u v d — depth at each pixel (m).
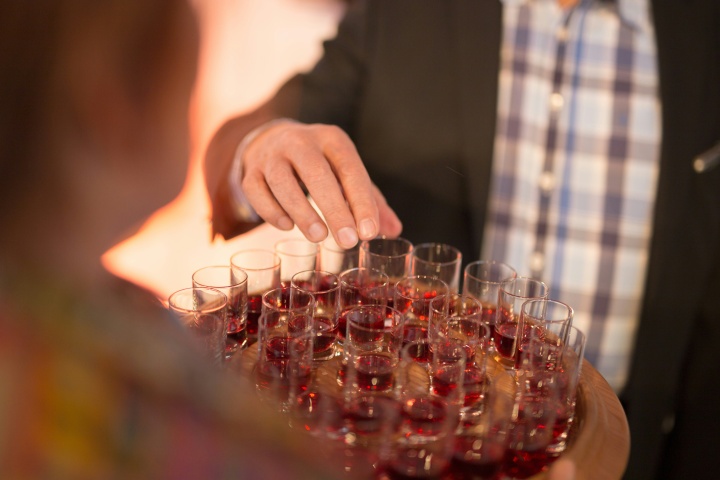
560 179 2.17
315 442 1.09
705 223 2.10
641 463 2.18
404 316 1.55
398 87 2.26
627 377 2.21
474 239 2.22
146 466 0.50
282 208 1.56
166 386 0.53
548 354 1.36
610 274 2.17
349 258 1.79
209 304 1.38
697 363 2.17
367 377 1.33
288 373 1.26
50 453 0.50
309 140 1.59
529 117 2.18
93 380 0.51
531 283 1.58
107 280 0.56
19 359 0.51
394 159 2.31
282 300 1.60
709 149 2.09
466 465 1.10
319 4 5.23
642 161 2.13
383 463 1.09
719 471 2.13
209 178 1.79
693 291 2.12
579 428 1.27
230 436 0.53
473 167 2.18
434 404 1.18
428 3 2.23
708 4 2.11
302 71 2.31
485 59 2.15
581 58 2.13
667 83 2.08
